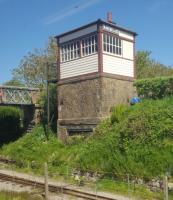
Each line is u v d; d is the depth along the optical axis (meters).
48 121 29.55
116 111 23.14
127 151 19.53
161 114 19.98
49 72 36.72
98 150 21.03
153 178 17.77
